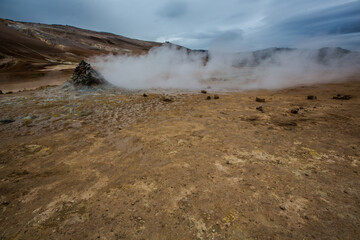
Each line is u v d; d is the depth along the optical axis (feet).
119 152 10.74
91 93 27.20
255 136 12.42
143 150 10.89
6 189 7.68
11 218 6.24
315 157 9.47
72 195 7.29
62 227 5.84
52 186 7.86
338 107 18.30
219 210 6.33
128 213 6.32
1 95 26.37
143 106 21.44
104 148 11.28
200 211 6.31
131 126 15.07
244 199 6.79
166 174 8.47
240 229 5.60
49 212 6.47
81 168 9.19
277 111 18.25
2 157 10.30
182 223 5.87
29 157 10.31
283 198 6.77
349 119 14.56
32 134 13.55
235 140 11.88
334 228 5.53
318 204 6.45
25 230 5.78
